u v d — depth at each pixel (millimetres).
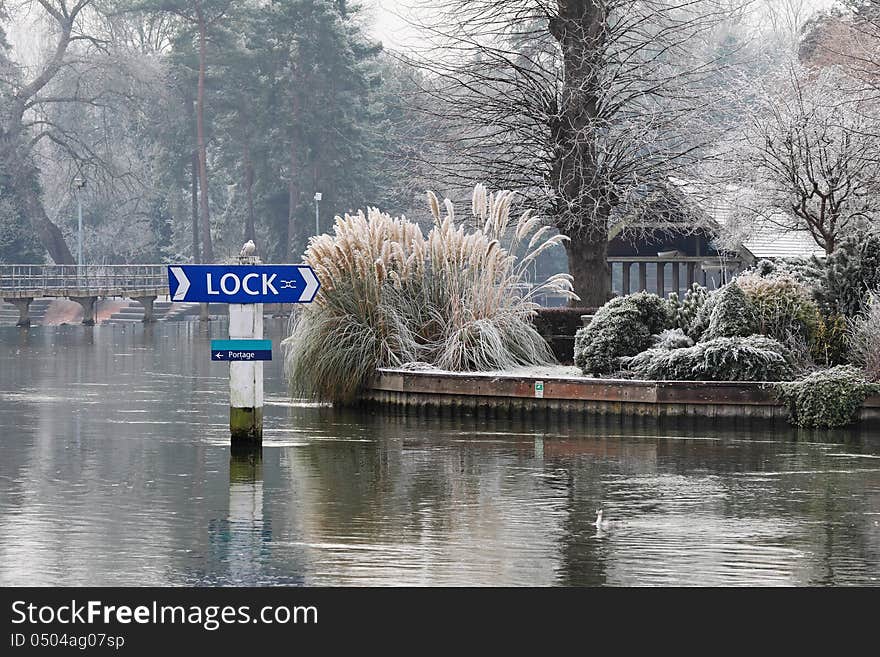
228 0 95125
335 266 22938
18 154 87312
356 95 92688
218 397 24281
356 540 11016
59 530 11406
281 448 17016
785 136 30297
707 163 33594
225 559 10328
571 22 31016
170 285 15984
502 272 23891
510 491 13570
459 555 10477
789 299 21594
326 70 91125
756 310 21516
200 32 94188
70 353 38500
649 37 31969
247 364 16688
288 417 20984
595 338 22125
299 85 90750
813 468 15352
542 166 32156
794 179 30281
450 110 33219
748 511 12461
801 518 12102
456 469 15148
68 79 89188
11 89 87250
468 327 22953
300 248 91750
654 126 32062
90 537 11109
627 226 35781
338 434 18656
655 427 19797
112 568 10062
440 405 21469
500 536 11195
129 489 13617
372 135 91500
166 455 16266
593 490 13664
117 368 32062
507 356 23203
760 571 10047
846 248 22641
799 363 20984
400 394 21797
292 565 10148
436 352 23078
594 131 30875
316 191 91062
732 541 11055
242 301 16266
